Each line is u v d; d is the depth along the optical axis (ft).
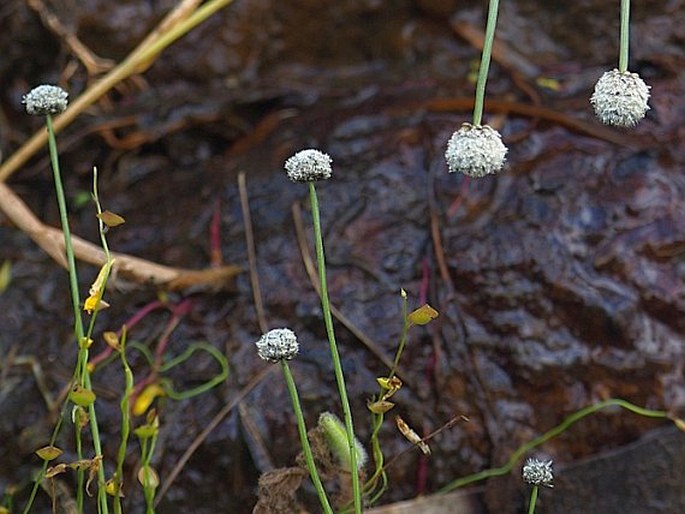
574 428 1.29
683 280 1.31
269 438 1.30
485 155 0.97
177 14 1.47
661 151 1.37
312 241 1.37
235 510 1.30
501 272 1.32
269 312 1.35
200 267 1.39
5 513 1.31
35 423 1.35
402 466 1.30
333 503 1.25
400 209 1.37
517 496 1.29
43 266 1.46
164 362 1.35
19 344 1.40
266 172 1.44
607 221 1.33
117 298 1.38
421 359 1.32
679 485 1.27
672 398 1.28
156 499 1.30
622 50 0.99
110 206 1.50
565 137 1.40
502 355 1.31
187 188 1.48
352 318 1.33
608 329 1.30
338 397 1.31
